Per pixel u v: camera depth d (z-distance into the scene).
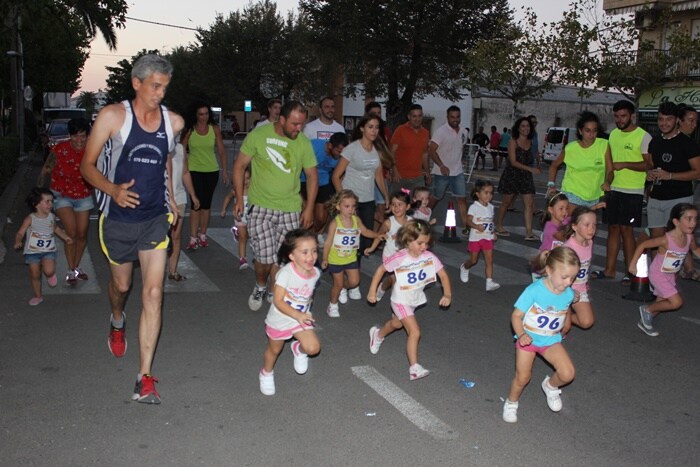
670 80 27.12
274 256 6.93
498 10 32.59
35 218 7.19
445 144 11.64
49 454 4.14
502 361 6.05
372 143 8.60
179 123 4.98
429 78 33.06
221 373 5.54
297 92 55.62
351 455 4.24
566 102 48.53
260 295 7.17
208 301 7.64
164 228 5.05
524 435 4.60
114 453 4.18
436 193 11.89
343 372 5.66
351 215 7.16
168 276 8.52
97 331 6.47
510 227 13.73
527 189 12.28
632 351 6.43
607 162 8.77
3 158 16.75
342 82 51.00
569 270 4.61
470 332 6.88
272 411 4.85
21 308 7.13
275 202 6.84
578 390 5.45
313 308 7.61
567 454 4.35
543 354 4.87
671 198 8.57
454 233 11.76
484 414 4.92
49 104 46.53
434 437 4.52
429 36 31.59
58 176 7.72
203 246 10.66
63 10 15.84
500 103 47.69
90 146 4.70
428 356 6.13
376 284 5.86
